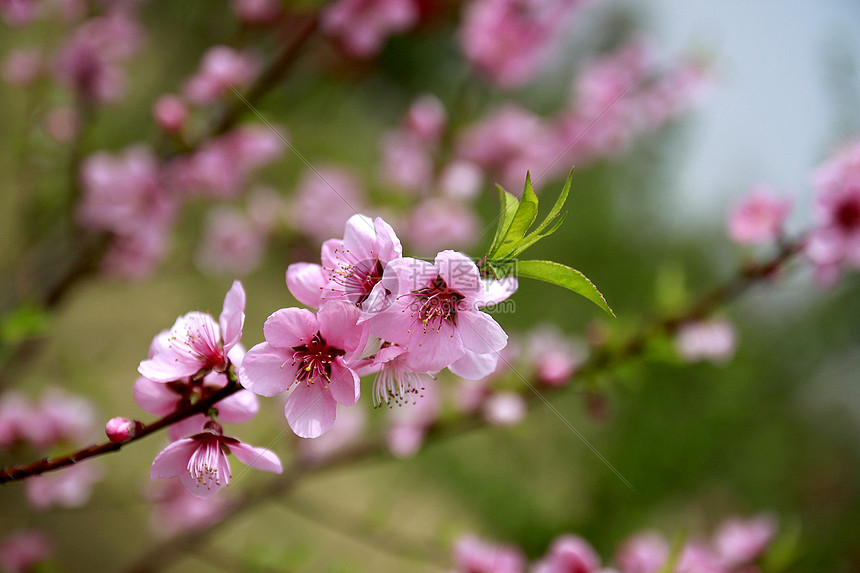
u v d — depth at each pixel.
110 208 0.97
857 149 0.79
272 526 1.69
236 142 0.96
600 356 0.89
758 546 0.88
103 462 1.34
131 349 1.54
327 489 1.80
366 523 1.03
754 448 1.90
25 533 1.09
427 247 1.27
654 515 1.79
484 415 0.91
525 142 1.23
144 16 1.28
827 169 0.79
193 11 1.25
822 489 1.91
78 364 1.21
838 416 2.01
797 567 1.71
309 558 0.94
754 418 1.91
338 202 1.30
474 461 1.90
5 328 0.76
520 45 1.12
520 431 0.93
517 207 0.62
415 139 1.23
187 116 0.93
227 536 1.62
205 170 0.98
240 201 1.54
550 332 1.00
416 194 1.27
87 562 1.44
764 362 1.97
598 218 2.36
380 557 1.66
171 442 0.64
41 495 0.93
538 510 1.78
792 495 1.90
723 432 1.86
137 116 1.29
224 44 1.10
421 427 0.94
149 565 0.99
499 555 0.86
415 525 1.70
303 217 1.31
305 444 1.02
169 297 1.83
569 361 0.91
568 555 0.74
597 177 2.42
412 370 0.63
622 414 1.90
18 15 1.01
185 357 0.63
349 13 0.94
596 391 0.89
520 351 1.03
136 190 0.97
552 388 0.90
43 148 1.01
